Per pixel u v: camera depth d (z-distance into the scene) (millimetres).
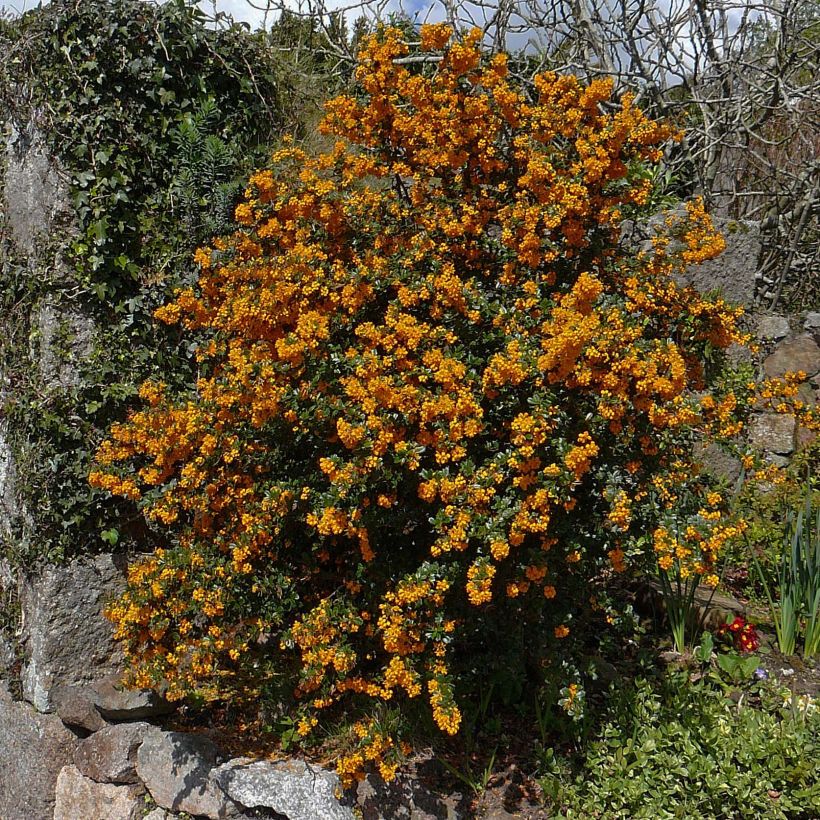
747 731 3023
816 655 3576
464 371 2645
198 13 3734
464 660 3250
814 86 5652
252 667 3568
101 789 3289
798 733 3006
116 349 3627
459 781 2992
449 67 3107
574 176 2881
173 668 2998
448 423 2656
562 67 5473
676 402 2684
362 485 2656
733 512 3889
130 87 3617
